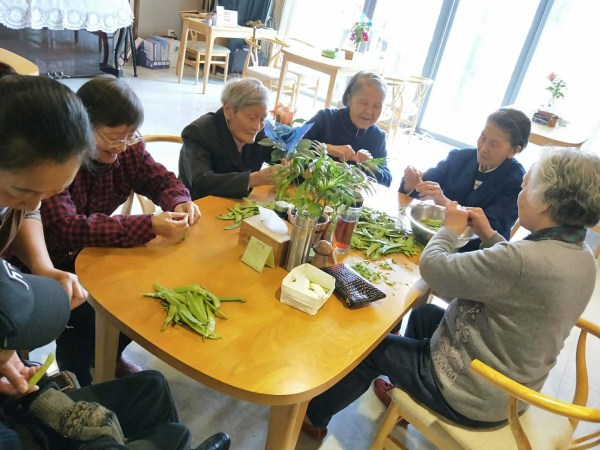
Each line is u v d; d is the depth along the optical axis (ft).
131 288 3.69
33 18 12.78
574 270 3.50
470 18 16.65
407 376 4.27
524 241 3.66
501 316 3.72
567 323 3.68
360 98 6.98
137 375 3.60
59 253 4.50
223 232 4.75
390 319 3.98
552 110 13.69
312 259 4.39
